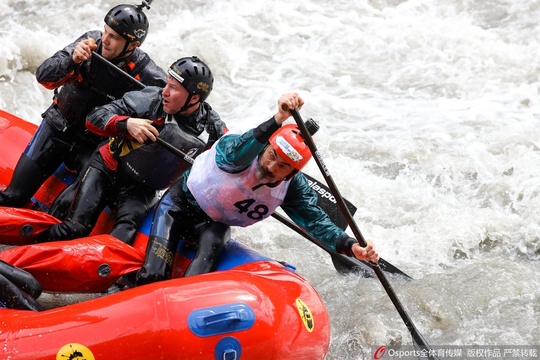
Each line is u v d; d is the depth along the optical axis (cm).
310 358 898
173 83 990
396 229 1409
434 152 1691
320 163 918
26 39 1956
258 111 1881
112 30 1084
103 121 997
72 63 1076
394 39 2238
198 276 866
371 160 1664
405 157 1673
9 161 1210
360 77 2070
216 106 1911
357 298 1160
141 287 841
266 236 1373
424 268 1297
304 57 2144
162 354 796
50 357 779
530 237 1388
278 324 855
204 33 2158
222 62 2077
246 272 919
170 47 2098
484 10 2408
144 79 1146
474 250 1369
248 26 2244
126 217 1041
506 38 2255
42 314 821
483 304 1150
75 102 1120
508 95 1986
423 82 2052
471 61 2144
